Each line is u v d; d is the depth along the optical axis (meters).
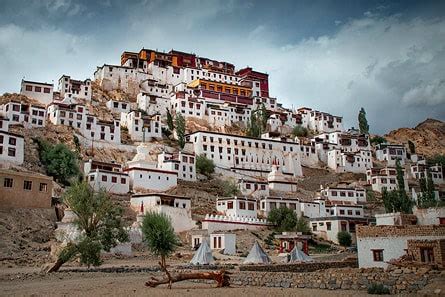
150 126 145.50
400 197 100.12
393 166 161.12
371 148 195.75
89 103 156.25
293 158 158.00
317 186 144.62
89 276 41.44
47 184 79.38
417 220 42.47
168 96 186.25
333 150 167.62
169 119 156.00
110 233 49.78
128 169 107.94
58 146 103.94
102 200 50.22
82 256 46.72
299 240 69.69
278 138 163.00
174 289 31.89
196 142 142.75
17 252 58.94
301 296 26.70
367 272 30.00
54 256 53.53
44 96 142.62
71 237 62.31
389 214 42.72
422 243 34.00
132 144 136.25
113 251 65.38
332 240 95.69
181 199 93.56
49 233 69.69
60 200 84.75
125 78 181.75
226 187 117.81
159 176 109.56
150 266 51.44
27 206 75.88
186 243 82.44
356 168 169.12
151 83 183.75
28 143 107.12
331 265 45.88
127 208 91.19
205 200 108.69
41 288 32.38
